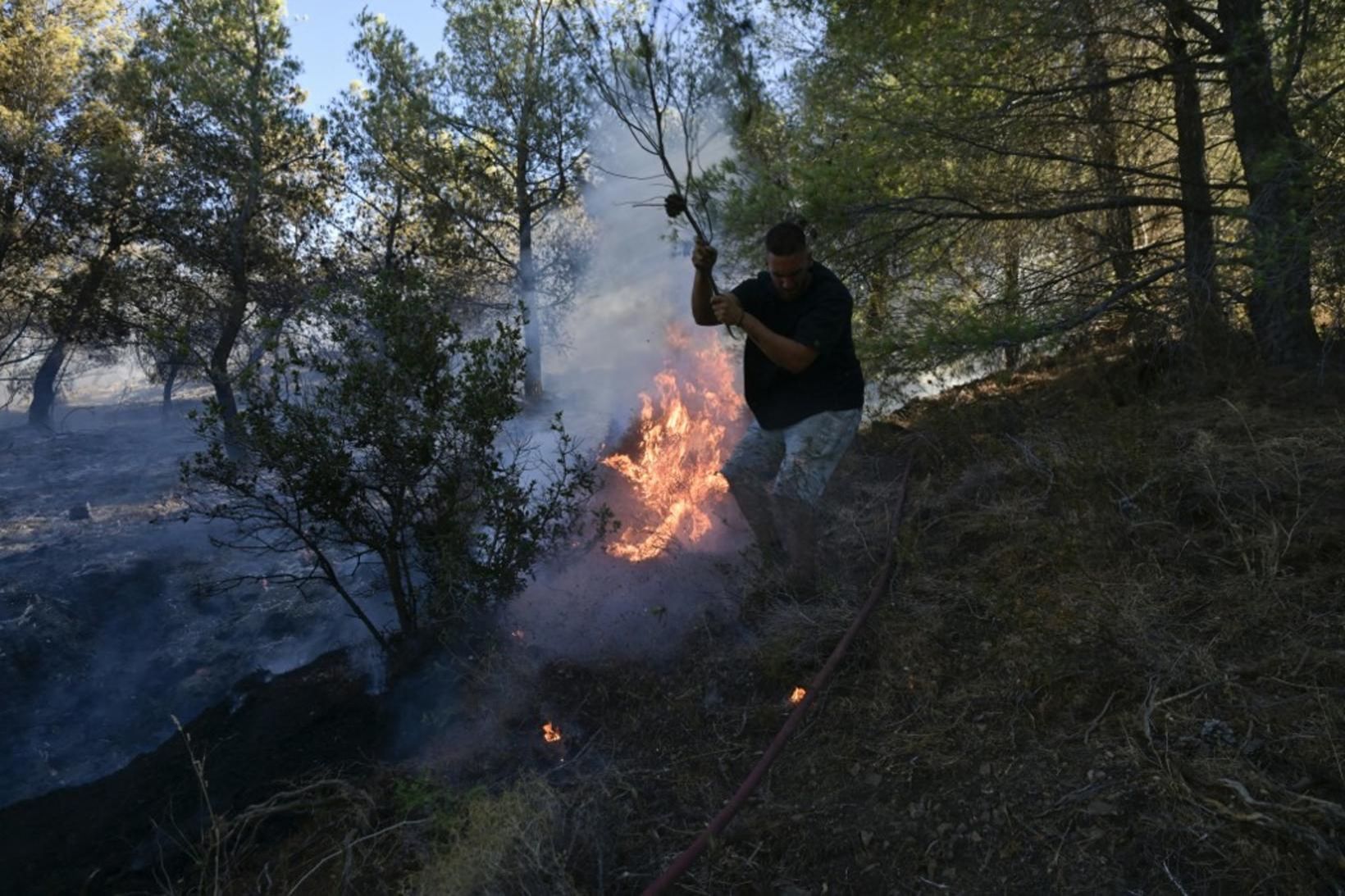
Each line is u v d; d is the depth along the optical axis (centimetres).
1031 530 388
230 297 1508
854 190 586
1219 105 686
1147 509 372
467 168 1579
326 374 430
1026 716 290
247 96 1400
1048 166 668
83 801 399
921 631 339
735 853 270
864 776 286
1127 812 246
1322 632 287
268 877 304
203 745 419
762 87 585
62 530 890
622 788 305
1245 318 635
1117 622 310
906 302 630
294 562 657
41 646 552
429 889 256
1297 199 520
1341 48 579
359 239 1605
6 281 1661
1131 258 675
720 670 356
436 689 398
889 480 510
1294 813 226
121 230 1641
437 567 432
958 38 595
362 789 329
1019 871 242
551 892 252
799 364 367
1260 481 370
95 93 1672
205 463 429
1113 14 602
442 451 424
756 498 405
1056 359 707
